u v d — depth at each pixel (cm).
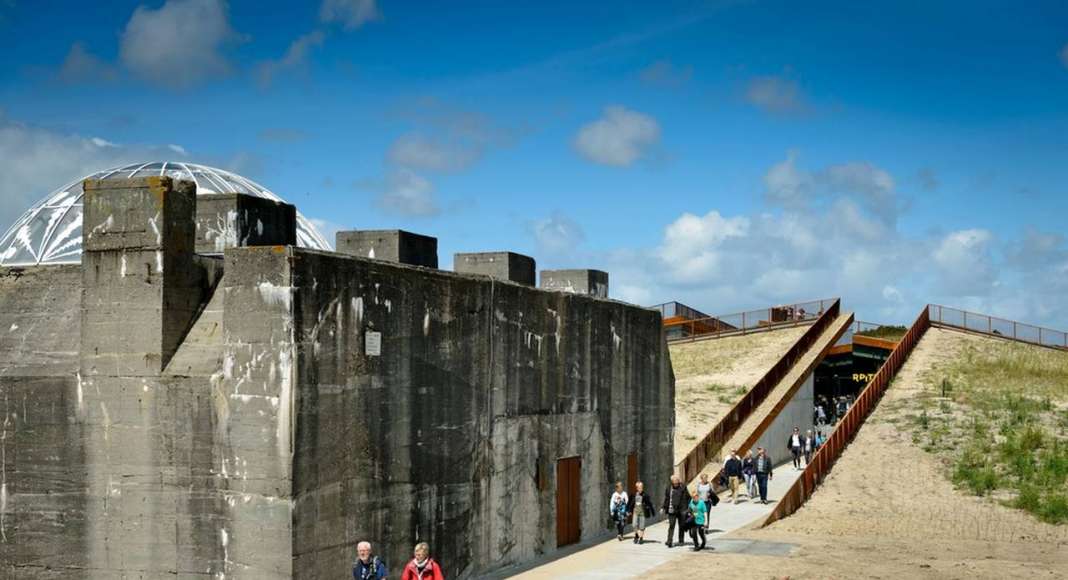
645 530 2778
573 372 2502
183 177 2209
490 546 2127
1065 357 5812
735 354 5772
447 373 1972
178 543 1572
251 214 1842
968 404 4619
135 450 1589
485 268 2500
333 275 1642
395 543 1800
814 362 5019
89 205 1622
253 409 1551
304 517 1557
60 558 1617
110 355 1605
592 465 2605
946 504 3288
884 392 4928
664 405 3083
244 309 1571
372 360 1744
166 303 1588
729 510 3225
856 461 3884
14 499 1639
